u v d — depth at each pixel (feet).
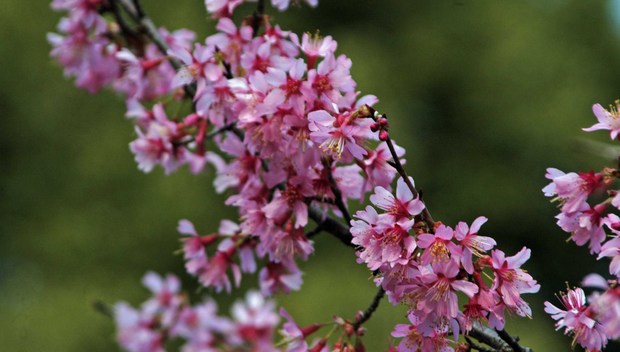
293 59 13.21
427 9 62.59
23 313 46.39
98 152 51.08
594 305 11.02
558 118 56.65
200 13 54.29
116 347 45.32
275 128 12.78
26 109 53.26
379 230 11.40
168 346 34.96
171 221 48.62
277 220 13.71
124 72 17.95
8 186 52.01
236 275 14.99
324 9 61.57
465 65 60.08
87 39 17.79
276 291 14.76
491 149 58.13
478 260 11.53
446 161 58.54
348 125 12.01
